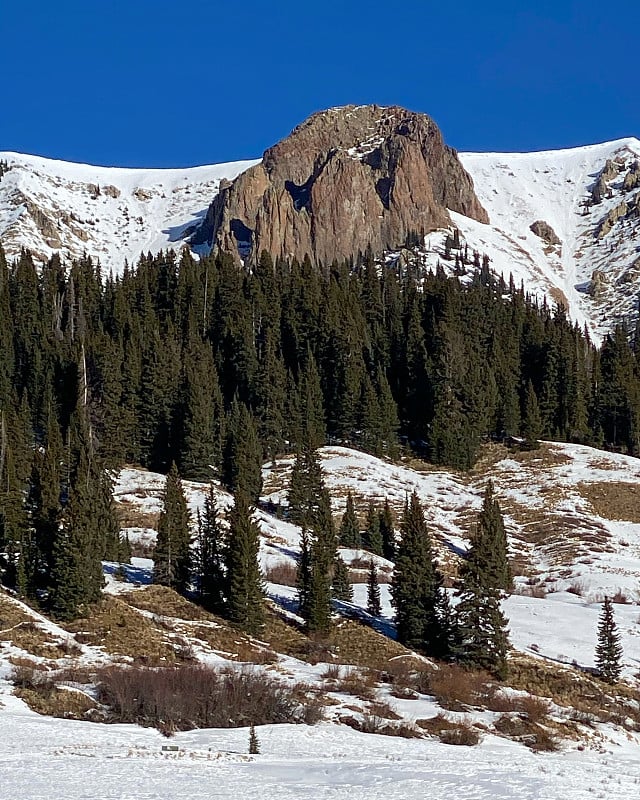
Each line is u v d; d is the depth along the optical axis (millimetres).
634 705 54719
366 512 100312
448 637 58750
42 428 110375
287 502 100500
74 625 53688
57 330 142125
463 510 105625
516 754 37625
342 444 124312
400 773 29172
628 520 104500
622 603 76625
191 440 103938
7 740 31172
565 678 56625
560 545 95000
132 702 39469
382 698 46688
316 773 29031
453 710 45969
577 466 119625
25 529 59719
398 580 60156
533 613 70812
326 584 59938
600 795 26406
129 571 67938
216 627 57719
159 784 25484
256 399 125750
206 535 64812
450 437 121188
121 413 107688
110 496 74375
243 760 30922
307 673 50375
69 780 25422
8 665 44812
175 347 130625
